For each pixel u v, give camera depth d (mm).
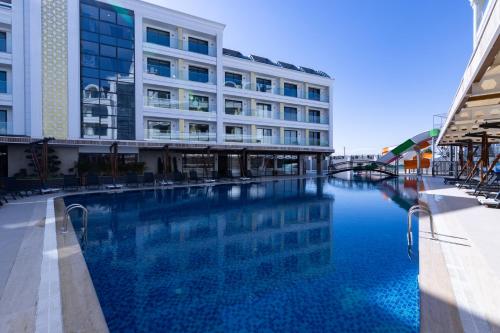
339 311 3637
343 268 5078
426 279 3971
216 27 23656
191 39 23469
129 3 19953
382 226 8250
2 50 16547
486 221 7418
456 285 3781
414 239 6863
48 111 17203
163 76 21453
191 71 23422
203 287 4375
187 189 16875
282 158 29891
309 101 28922
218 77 23781
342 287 4320
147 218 9281
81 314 3113
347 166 35250
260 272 4957
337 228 8055
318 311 3662
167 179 19250
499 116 9305
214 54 24188
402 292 4105
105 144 17391
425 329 2838
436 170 29891
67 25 17812
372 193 15648
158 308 3758
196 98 23625
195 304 3859
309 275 4805
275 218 9422
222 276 4789
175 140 21469
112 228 7957
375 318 3463
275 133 27547
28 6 16891
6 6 16547
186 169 23641
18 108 16641
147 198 13547
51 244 5617
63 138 17406
